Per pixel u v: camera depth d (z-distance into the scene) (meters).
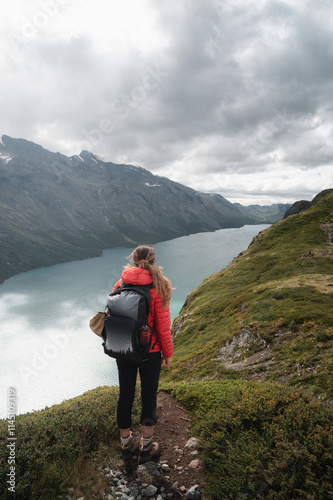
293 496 2.99
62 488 3.51
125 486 3.68
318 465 3.15
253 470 3.30
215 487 3.44
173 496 3.52
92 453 4.23
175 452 4.39
